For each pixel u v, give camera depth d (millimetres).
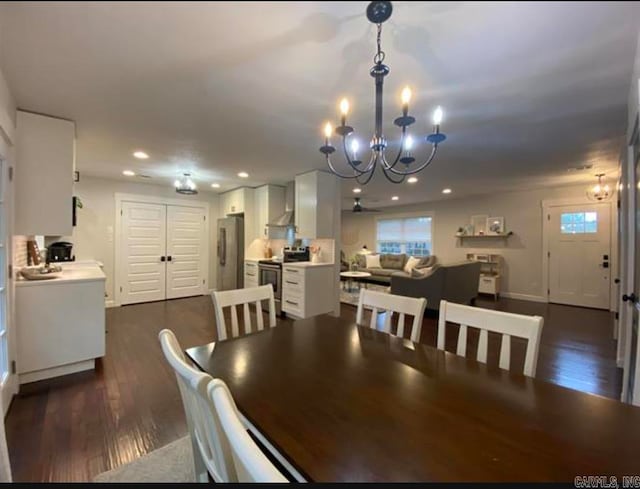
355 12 1385
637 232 2145
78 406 2344
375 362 1430
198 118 2672
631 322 2324
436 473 756
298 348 1607
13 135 2338
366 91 2162
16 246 2752
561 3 1330
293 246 5613
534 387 1196
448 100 2287
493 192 6695
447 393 1149
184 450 1879
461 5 1336
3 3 1336
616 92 2184
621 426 947
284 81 2037
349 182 5527
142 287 6133
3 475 1148
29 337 2648
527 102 2332
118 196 5824
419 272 5688
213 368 1358
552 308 5738
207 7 1365
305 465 784
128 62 1835
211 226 7094
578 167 4398
